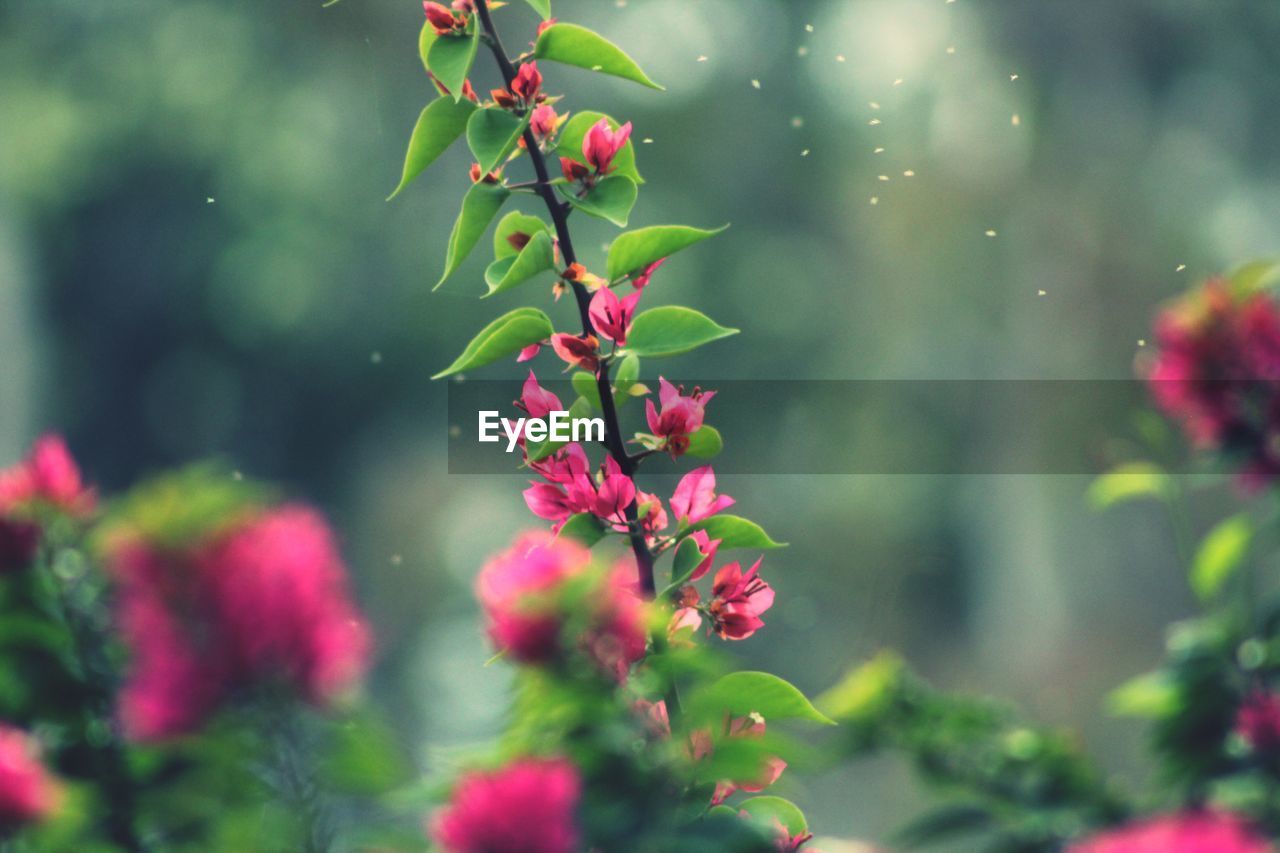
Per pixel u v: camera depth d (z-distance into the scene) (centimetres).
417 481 2091
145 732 163
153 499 167
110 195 1998
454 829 144
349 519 2098
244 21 1922
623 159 177
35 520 207
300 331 1989
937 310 1909
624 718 160
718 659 156
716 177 1992
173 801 191
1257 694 244
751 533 170
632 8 1886
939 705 261
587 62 173
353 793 165
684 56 1916
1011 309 1862
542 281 1809
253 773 167
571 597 155
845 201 1964
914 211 1856
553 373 739
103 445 2095
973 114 1805
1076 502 1733
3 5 1908
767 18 1927
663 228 166
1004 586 1833
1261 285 277
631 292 170
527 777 145
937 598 1895
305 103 1956
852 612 1541
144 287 2020
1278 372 272
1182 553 283
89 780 193
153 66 1953
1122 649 1648
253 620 159
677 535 168
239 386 2062
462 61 168
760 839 158
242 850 173
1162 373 279
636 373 170
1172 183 1842
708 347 1966
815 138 1916
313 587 163
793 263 1992
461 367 168
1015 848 234
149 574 164
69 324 2048
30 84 1944
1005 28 1783
